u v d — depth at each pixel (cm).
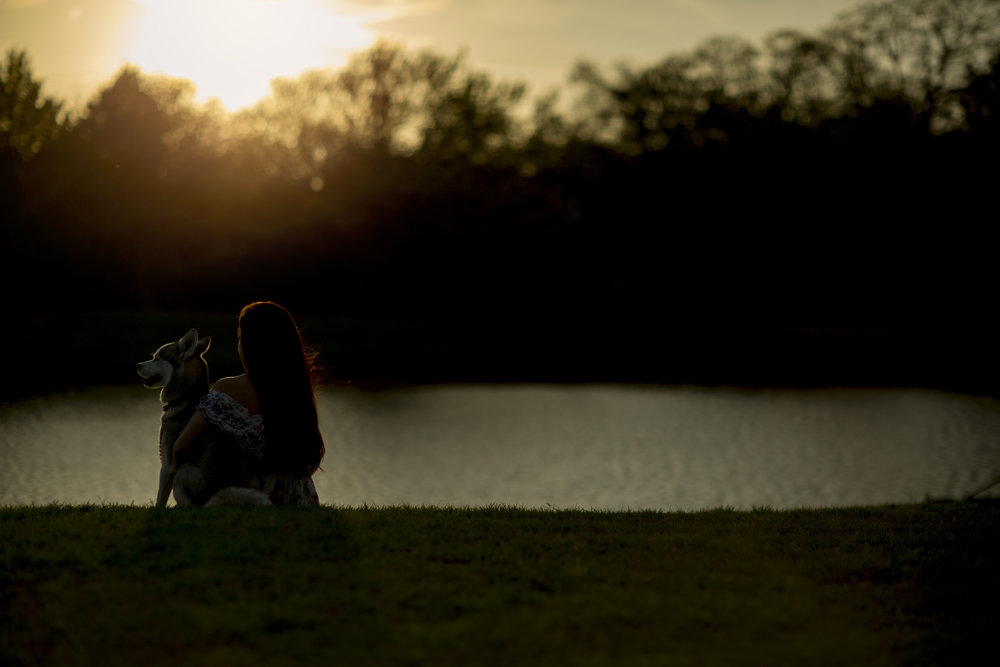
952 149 4759
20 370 3453
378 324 4925
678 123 5319
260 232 5059
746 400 3200
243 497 682
